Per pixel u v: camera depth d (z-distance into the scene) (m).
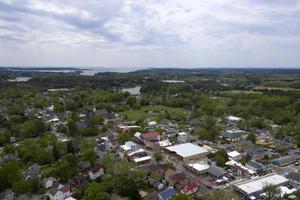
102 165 102.56
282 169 111.00
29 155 111.06
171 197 79.88
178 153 123.38
